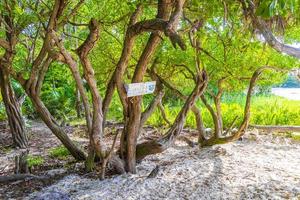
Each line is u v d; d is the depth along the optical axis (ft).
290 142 19.26
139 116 12.63
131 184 11.84
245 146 18.02
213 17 12.95
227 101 33.68
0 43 15.06
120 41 16.61
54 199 10.78
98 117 12.26
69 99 36.11
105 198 10.71
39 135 25.35
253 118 23.98
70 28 19.35
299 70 15.55
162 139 13.52
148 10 14.46
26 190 11.97
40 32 17.24
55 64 33.45
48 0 15.85
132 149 13.08
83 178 12.87
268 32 9.78
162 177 12.50
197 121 18.13
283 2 5.16
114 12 14.75
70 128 27.86
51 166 15.62
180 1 9.05
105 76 18.48
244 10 10.23
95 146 12.35
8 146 21.31
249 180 11.94
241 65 16.34
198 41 14.62
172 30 8.77
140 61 11.59
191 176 12.56
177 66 16.34
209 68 16.37
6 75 20.57
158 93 13.82
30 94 15.26
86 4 16.21
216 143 17.58
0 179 12.92
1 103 31.37
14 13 15.06
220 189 11.15
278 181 11.73
